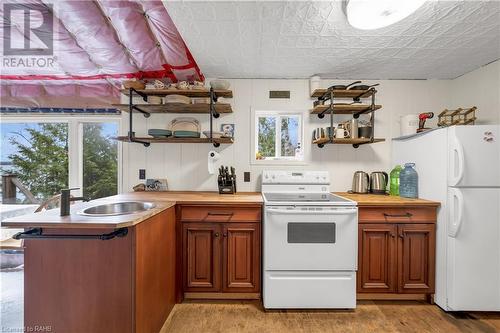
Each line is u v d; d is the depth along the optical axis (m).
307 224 1.85
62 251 1.30
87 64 2.11
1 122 2.70
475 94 2.35
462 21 1.59
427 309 1.91
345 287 1.86
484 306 1.79
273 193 2.33
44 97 2.58
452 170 1.80
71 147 2.71
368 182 2.47
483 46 1.92
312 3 1.42
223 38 1.80
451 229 1.80
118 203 1.82
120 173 2.65
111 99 2.58
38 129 2.76
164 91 2.25
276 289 1.85
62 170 2.76
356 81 2.54
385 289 1.95
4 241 2.11
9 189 2.67
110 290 1.30
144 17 1.57
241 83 2.58
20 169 2.77
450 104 2.59
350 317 1.81
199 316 1.80
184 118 2.58
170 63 2.14
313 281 1.86
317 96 2.52
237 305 1.95
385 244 1.95
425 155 2.07
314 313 1.86
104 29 1.67
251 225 1.95
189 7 1.45
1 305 1.95
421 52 2.02
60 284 1.31
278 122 2.67
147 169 2.59
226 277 1.95
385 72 2.44
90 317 1.31
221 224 1.95
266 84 2.58
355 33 1.74
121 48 1.91
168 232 1.79
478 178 1.77
